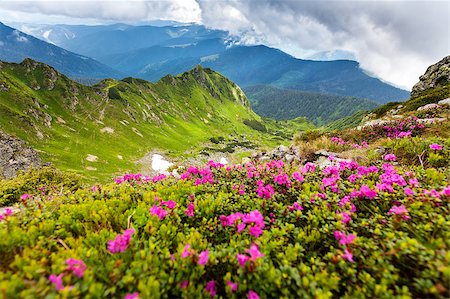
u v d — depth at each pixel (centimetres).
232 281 387
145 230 477
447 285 317
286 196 638
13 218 488
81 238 467
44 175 1410
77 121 14562
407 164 959
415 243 373
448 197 497
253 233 445
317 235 459
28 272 348
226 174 827
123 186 734
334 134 1788
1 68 13788
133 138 16275
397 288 332
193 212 546
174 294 362
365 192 563
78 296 320
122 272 371
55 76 15712
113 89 18938
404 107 4412
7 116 10962
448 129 1374
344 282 371
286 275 354
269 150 1780
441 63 7219
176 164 988
